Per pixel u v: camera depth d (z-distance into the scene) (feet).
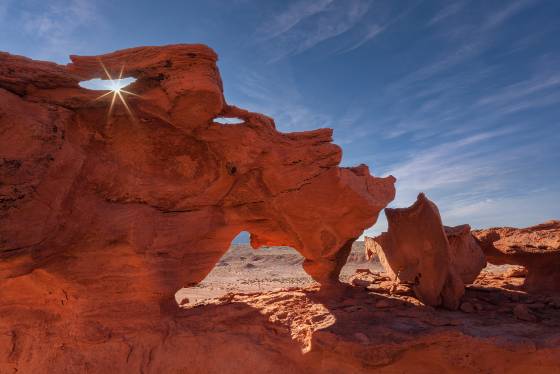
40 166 19.34
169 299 26.30
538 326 21.21
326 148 27.78
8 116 18.67
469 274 31.32
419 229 28.02
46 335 23.44
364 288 32.01
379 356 19.65
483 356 19.19
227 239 29.66
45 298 24.32
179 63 22.82
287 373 21.52
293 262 111.34
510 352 18.66
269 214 30.27
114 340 23.22
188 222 26.73
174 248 26.03
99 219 23.26
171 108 23.53
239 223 29.94
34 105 20.61
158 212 25.81
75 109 22.88
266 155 27.27
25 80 20.72
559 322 21.74
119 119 24.64
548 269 30.78
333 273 30.91
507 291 29.86
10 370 23.21
